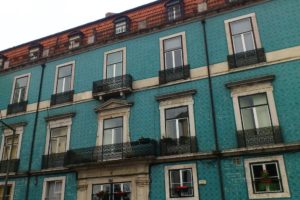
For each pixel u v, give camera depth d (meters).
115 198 13.66
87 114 16.20
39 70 19.03
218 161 12.45
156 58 15.68
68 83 17.81
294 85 12.37
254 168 11.95
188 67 14.63
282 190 11.20
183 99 14.15
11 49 21.25
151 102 14.81
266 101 12.70
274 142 11.83
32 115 17.84
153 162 13.46
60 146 16.38
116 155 14.16
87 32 18.77
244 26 14.35
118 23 17.83
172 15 16.45
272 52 13.23
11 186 16.50
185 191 12.69
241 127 12.61
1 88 19.92
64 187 15.02
